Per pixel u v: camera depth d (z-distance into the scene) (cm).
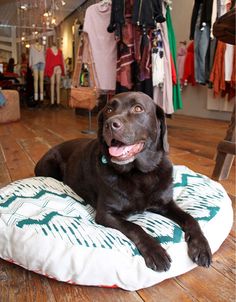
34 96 973
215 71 461
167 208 145
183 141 365
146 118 136
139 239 117
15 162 281
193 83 570
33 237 115
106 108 143
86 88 410
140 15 329
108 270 108
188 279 116
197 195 159
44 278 117
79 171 172
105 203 138
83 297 106
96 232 120
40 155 307
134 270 108
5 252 121
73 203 152
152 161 139
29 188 162
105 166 139
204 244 120
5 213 132
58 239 114
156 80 365
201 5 453
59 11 1039
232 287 111
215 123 519
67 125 525
